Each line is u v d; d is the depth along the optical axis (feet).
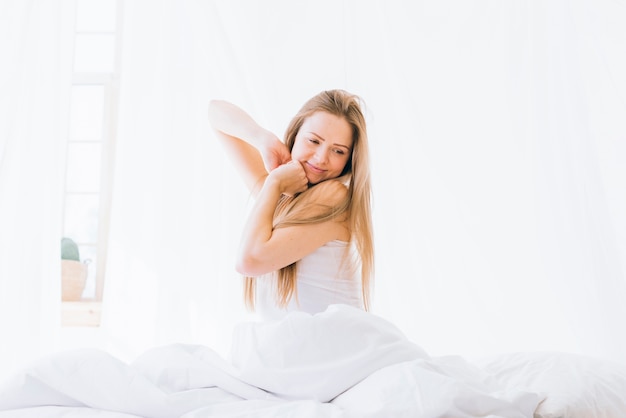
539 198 6.79
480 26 7.26
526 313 6.64
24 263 6.62
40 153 6.84
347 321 3.56
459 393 2.93
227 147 6.15
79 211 8.07
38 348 6.54
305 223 4.50
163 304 6.81
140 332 6.81
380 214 7.02
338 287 4.59
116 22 8.28
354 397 3.21
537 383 3.76
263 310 4.61
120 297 6.84
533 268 6.70
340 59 7.29
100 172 8.08
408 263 6.93
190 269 6.95
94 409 3.19
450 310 6.79
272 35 7.31
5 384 3.25
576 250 6.51
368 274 4.83
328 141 4.88
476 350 6.70
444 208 6.96
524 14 7.16
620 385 3.76
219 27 7.27
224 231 7.06
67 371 3.27
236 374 3.59
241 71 7.23
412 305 6.86
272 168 5.42
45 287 6.68
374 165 7.10
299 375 3.40
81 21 8.36
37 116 6.89
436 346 6.75
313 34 7.34
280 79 7.22
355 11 7.39
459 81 7.19
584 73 6.72
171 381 3.51
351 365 3.39
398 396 2.99
